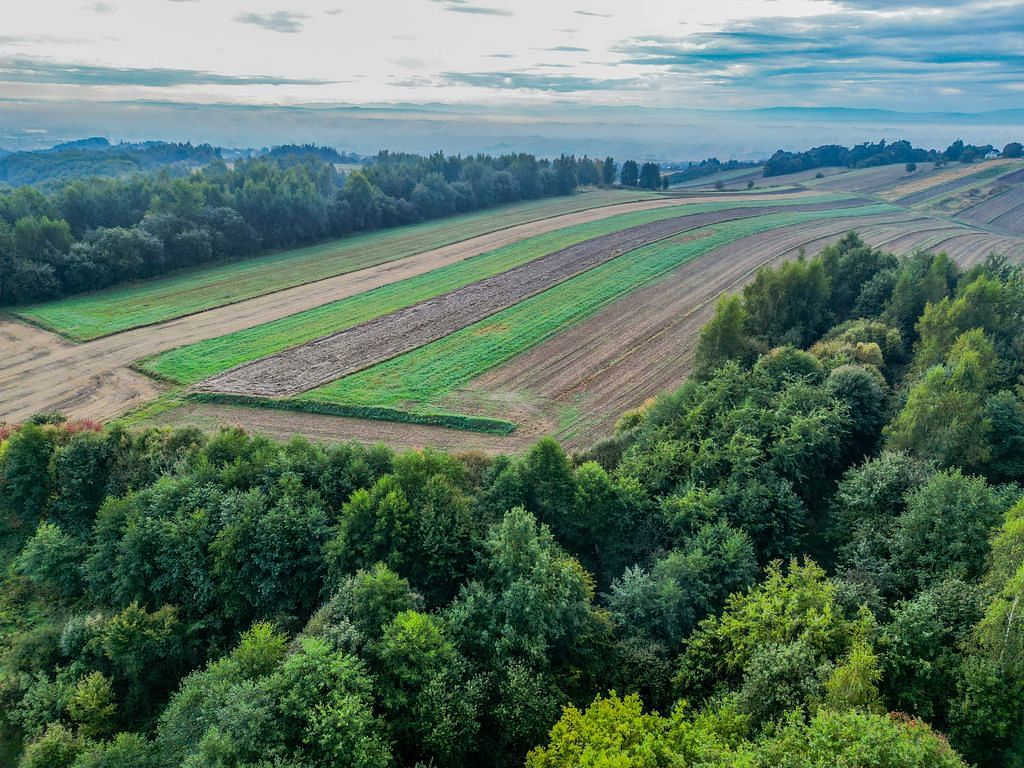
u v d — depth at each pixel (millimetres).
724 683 31609
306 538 39750
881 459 45156
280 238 122438
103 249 94375
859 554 38594
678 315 86125
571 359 73125
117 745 29578
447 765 29359
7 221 98562
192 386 65750
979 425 45125
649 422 51688
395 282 100750
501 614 34125
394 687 30750
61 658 37125
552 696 31484
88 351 73438
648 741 24375
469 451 50594
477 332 80562
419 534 38906
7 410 60781
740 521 41375
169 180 127938
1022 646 27062
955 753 22609
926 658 29984
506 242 125625
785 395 51094
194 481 43250
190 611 38844
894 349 66562
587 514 42781
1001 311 66125
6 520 47125
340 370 69688
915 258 80062
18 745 33156
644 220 145125
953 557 35656
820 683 27891
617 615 36469
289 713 28062
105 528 41531
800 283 73000
